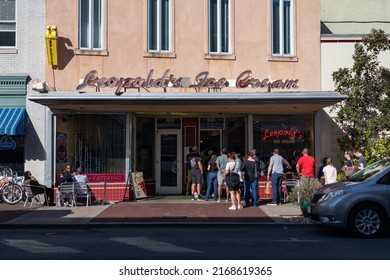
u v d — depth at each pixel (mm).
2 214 14977
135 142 18891
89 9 17875
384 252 9492
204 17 18297
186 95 16375
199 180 18109
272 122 18891
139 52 18000
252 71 18375
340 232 12219
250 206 16469
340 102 17969
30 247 10125
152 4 18266
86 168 18031
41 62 17766
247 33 18422
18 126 16922
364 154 17578
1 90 17719
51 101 16266
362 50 18047
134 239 11203
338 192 11297
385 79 18156
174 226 13281
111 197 17938
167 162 19750
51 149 17469
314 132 18688
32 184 16719
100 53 17766
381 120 17359
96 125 18188
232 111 18719
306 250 9734
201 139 19688
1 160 17734
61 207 16391
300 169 16625
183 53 18188
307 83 18578
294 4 18625
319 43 18672
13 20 18000
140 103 16609
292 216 14367
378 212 11195
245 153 19031
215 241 10898
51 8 17578
